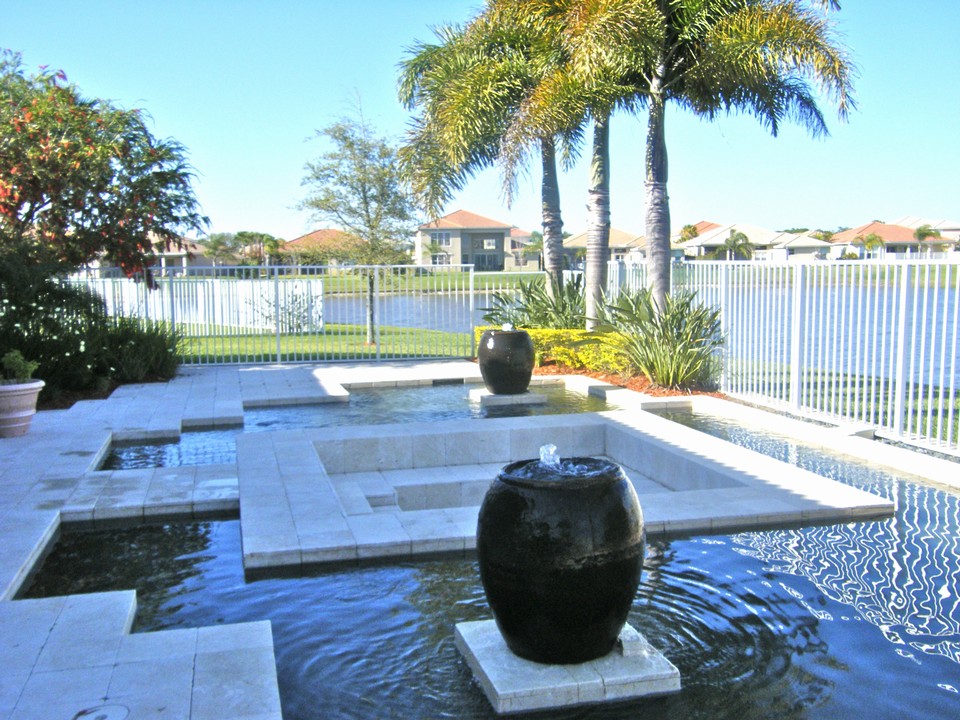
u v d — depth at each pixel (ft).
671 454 27.91
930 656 14.44
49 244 49.55
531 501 13.01
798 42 39.17
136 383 46.19
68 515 22.02
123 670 13.37
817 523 21.57
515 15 48.49
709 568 18.62
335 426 35.40
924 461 26.37
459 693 13.43
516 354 41.27
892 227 265.13
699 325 42.86
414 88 61.26
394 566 18.99
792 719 12.57
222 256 230.48
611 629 13.47
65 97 51.29
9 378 35.73
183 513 22.79
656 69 44.57
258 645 14.28
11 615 15.49
